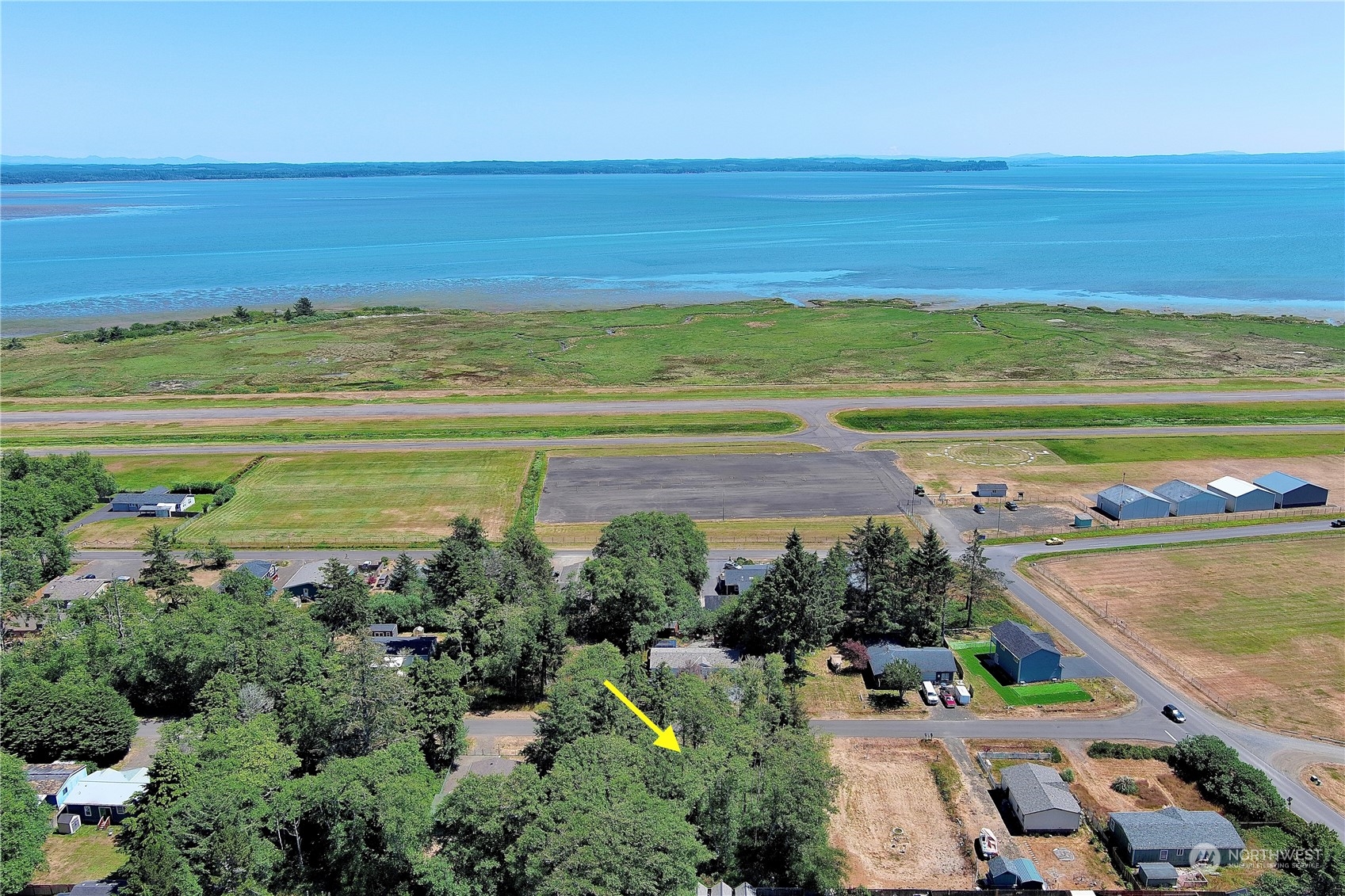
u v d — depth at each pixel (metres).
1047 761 79.31
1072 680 91.69
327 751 71.50
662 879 55.47
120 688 88.38
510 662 89.62
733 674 81.31
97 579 111.81
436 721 75.25
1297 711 85.19
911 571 99.94
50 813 67.12
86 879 65.69
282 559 121.44
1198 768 75.81
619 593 97.19
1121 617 103.06
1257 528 126.75
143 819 62.50
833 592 100.38
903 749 81.38
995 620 103.88
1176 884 65.19
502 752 80.56
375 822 64.38
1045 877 65.81
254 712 76.44
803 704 88.38
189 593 100.69
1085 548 121.00
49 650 89.44
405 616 104.12
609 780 61.09
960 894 63.38
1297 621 101.31
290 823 64.88
